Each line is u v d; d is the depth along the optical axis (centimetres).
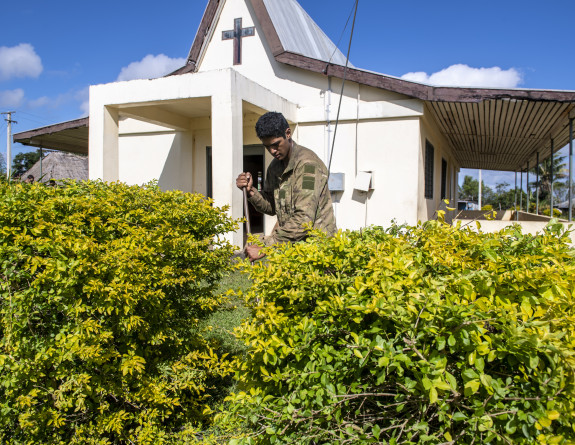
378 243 207
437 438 152
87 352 218
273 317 177
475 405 149
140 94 831
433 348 158
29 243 215
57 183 285
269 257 202
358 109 973
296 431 180
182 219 285
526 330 144
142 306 256
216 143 771
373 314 172
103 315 236
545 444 138
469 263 183
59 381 245
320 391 164
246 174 311
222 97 768
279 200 285
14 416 233
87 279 227
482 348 144
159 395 248
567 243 204
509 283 167
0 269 217
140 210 267
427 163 1092
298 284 184
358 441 166
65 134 1233
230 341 394
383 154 966
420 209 970
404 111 938
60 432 234
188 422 271
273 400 185
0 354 215
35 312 222
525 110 949
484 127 1193
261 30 1066
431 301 152
